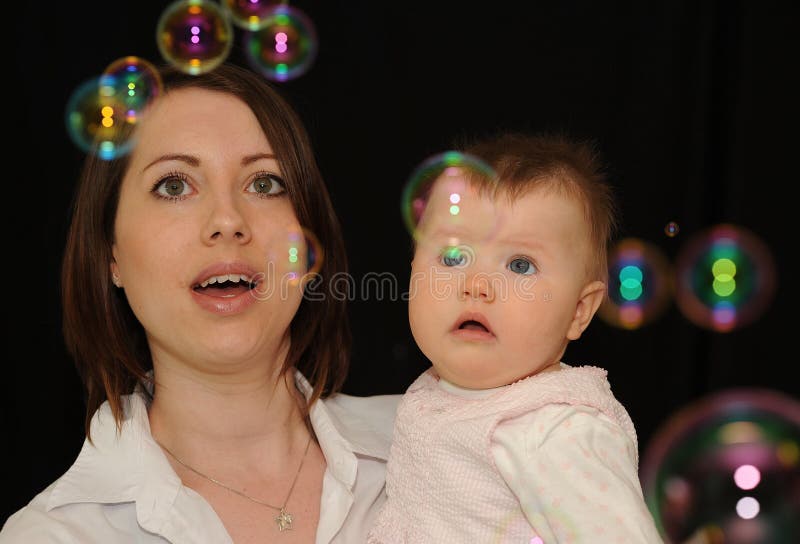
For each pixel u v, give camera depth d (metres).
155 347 1.32
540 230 1.18
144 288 1.24
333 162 2.63
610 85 2.61
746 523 2.54
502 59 2.63
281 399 1.38
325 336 1.50
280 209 1.31
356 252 2.66
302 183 1.34
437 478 1.19
